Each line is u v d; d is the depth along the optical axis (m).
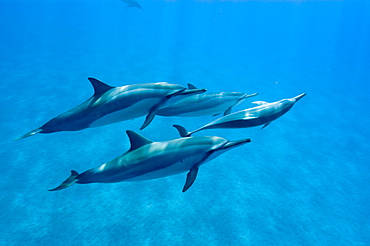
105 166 3.53
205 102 5.52
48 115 14.52
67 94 17.47
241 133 14.04
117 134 12.57
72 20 58.72
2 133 12.38
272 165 11.74
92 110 3.83
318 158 12.84
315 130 15.81
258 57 36.88
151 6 145.62
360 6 154.12
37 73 21.28
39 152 11.03
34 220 7.89
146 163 3.43
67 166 10.34
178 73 23.98
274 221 8.73
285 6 193.38
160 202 8.83
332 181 11.27
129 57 28.28
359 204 10.14
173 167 3.54
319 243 8.21
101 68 23.72
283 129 15.25
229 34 62.31
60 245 7.21
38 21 54.22
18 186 9.15
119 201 8.73
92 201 8.67
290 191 10.28
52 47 31.19
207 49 37.94
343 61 43.09
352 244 8.37
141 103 3.94
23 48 30.00
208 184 9.91
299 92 23.11
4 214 8.04
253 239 7.95
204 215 8.53
